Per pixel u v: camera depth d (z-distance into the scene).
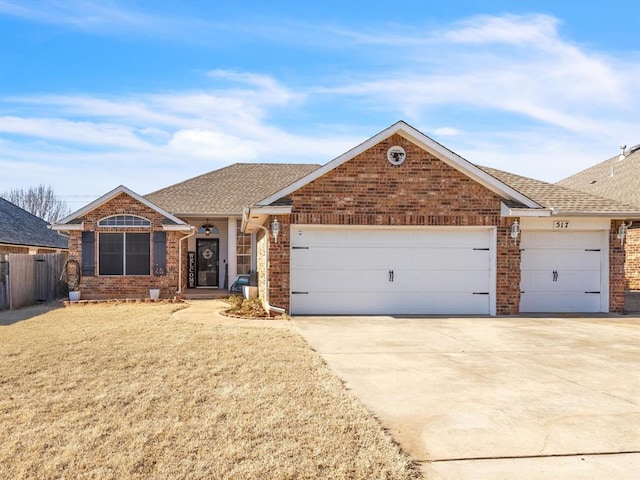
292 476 4.03
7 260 15.05
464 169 13.51
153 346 8.81
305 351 8.45
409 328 11.33
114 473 4.07
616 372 7.42
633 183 21.09
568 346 9.35
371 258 13.77
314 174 13.17
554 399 6.07
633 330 11.23
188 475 4.04
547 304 14.64
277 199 13.17
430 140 13.27
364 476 4.04
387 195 13.44
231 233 19.84
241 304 14.80
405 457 4.40
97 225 17.33
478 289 13.88
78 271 17.22
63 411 5.48
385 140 13.44
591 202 14.66
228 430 4.94
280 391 6.18
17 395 6.03
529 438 4.86
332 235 13.67
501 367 7.68
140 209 17.47
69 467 4.16
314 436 4.79
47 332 10.29
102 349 8.57
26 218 26.17
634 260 20.47
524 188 15.46
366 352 8.70
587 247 14.75
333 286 13.65
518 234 13.72
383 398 6.07
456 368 7.59
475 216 13.62
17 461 4.26
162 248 17.52
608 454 4.52
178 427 5.00
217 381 6.61
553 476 4.10
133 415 5.34
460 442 4.76
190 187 21.97
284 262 13.23
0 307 14.87
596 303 14.71
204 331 10.38
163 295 17.47
